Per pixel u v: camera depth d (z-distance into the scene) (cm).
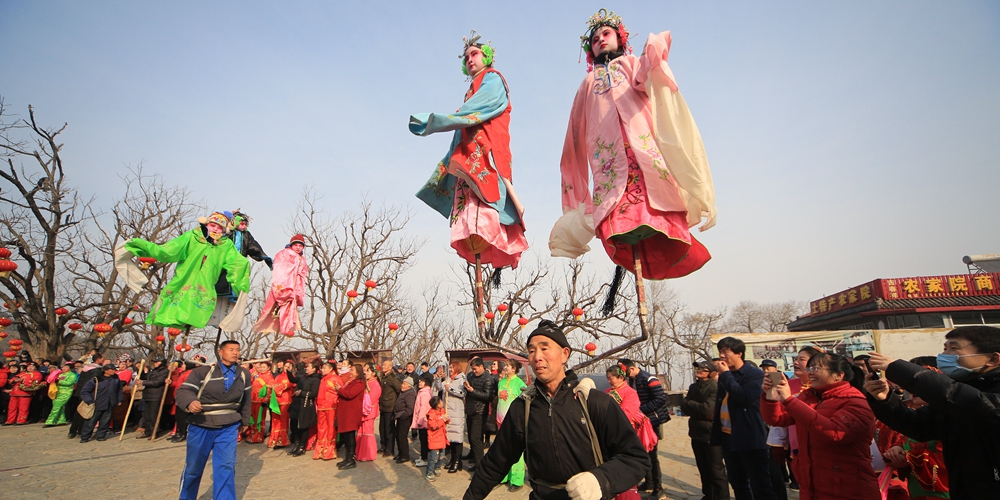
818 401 382
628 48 397
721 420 505
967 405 222
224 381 545
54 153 1670
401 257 1864
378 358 1298
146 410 1065
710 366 582
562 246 440
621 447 233
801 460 342
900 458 327
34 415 1303
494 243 374
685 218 336
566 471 238
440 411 754
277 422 957
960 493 248
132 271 655
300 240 812
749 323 4553
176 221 1964
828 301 2197
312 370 916
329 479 737
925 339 1444
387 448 916
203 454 532
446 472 776
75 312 1670
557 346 256
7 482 681
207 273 666
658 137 338
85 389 1000
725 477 548
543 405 251
